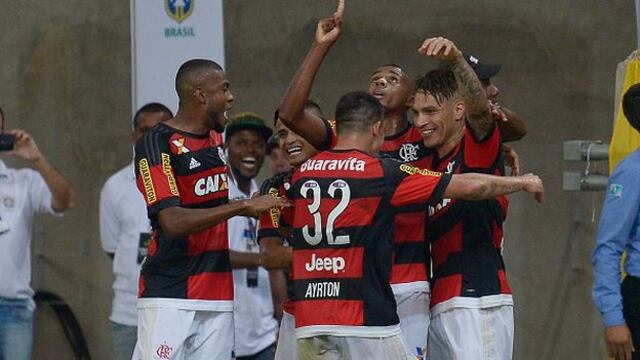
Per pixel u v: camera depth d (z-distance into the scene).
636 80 20.86
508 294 18.69
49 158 32.56
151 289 19.28
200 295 19.28
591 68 31.06
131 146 32.34
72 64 32.50
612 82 30.91
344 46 31.92
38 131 32.66
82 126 32.62
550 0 31.23
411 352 17.59
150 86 25.36
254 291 24.72
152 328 19.12
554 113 31.31
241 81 32.09
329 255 17.23
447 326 18.67
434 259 19.02
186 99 19.16
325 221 17.19
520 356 31.59
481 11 31.50
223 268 19.58
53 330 32.38
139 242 26.42
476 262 18.56
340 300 17.17
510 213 31.67
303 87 17.92
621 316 18.88
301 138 19.44
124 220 26.56
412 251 18.95
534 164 31.45
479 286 18.48
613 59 30.89
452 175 17.06
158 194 18.45
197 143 19.11
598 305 19.03
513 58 31.44
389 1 31.73
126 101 32.44
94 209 32.69
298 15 31.89
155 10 25.28
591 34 31.03
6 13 32.25
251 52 32.06
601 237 19.06
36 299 32.25
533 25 31.34
